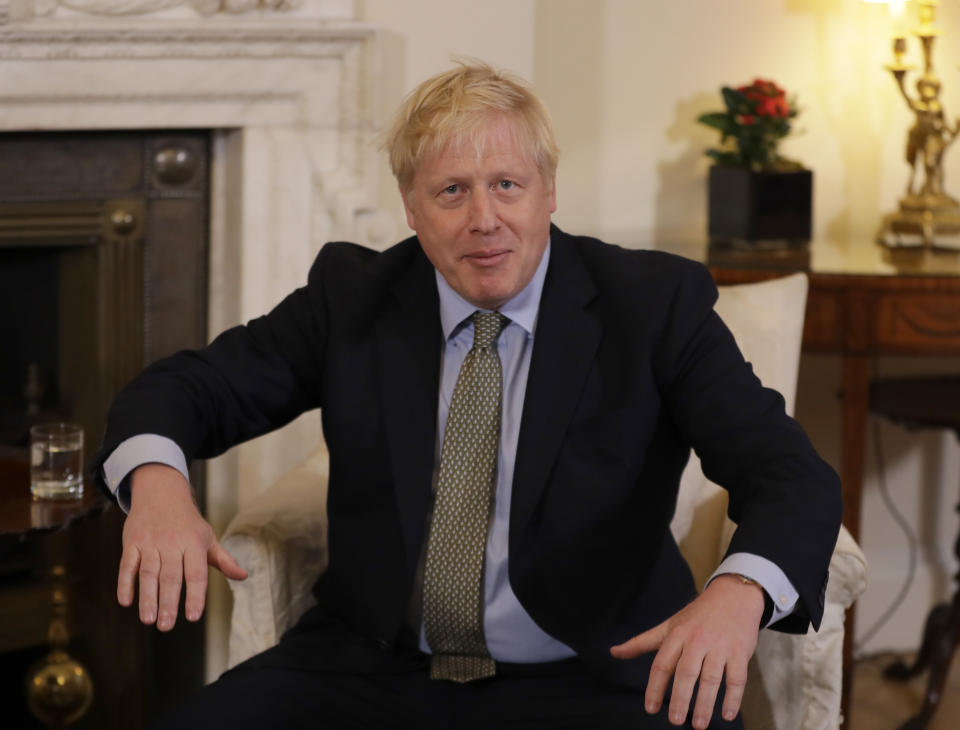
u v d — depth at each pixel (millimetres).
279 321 1626
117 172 2250
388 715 1453
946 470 2918
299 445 2348
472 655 1484
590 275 1536
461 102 1391
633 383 1438
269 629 1624
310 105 2238
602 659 1416
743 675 1127
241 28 2150
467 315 1501
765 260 2396
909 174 2834
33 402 2434
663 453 1488
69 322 2391
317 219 2279
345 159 2270
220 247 2332
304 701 1440
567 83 2668
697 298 1482
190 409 1490
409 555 1454
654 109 2725
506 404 1489
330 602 1559
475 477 1472
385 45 2316
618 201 2740
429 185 1408
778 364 1856
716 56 2732
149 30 2100
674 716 1111
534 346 1479
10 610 2367
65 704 2145
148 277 2311
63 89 2094
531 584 1430
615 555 1453
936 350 2271
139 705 2439
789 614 1227
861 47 2773
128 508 1410
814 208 2809
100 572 2402
